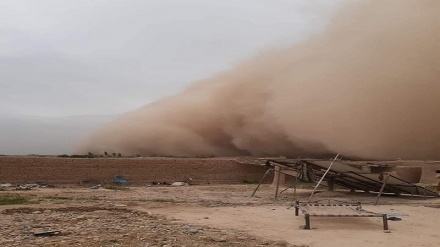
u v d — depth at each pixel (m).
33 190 26.19
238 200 20.59
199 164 36.66
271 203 19.22
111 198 20.91
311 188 29.14
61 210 15.49
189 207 17.38
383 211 15.90
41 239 9.43
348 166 20.70
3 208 15.22
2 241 9.12
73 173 32.81
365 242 9.77
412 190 21.66
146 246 8.63
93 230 10.62
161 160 35.72
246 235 10.41
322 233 10.95
